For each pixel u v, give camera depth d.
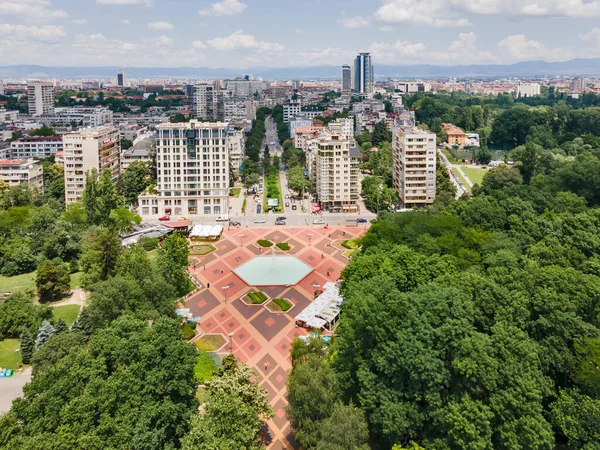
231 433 79.81
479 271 123.38
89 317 114.62
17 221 192.75
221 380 95.62
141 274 132.12
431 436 82.69
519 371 82.00
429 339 87.25
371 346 94.88
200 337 136.25
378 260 131.12
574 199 177.25
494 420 80.38
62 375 85.25
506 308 96.69
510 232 149.00
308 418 87.38
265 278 178.38
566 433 79.00
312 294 166.00
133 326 99.25
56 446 71.38
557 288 104.12
